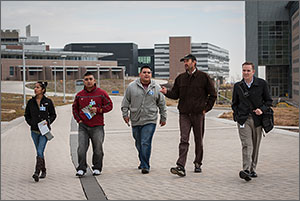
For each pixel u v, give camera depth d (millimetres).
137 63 174875
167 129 17641
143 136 8250
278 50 90688
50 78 115562
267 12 90375
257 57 91000
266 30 90688
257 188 6801
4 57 113375
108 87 108000
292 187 6840
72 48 161750
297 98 81750
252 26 91000
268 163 9086
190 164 9102
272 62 91000
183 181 7375
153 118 8297
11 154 11125
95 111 8016
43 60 115812
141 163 8477
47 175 8164
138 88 8297
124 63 165750
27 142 13805
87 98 8109
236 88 7527
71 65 121500
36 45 127125
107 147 12141
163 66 168750
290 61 90312
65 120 23906
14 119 26391
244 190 6672
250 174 7398
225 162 9289
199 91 7988
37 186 7230
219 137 14281
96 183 7352
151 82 8359
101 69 128000
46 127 7840
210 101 8000
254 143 7625
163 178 7656
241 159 9672
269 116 7375
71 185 7234
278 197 6227
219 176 7766
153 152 10938
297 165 8828
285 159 9586
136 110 8273
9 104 48438
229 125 19344
